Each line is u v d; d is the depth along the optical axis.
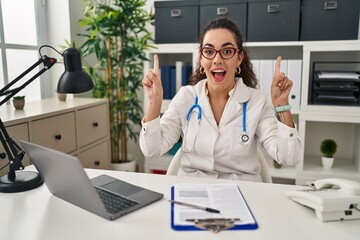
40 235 0.80
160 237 0.78
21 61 2.28
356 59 2.39
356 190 0.88
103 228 0.83
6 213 0.92
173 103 1.50
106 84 2.54
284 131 1.24
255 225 0.83
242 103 1.41
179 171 1.46
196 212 0.90
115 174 1.24
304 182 2.27
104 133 2.36
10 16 2.18
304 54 2.15
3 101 1.10
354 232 0.81
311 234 0.80
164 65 2.74
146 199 0.99
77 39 2.58
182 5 2.41
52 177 0.95
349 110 2.11
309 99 2.40
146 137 1.32
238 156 1.38
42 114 1.72
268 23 2.24
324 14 2.14
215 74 1.36
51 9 2.47
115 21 2.38
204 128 1.40
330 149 2.29
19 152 1.13
